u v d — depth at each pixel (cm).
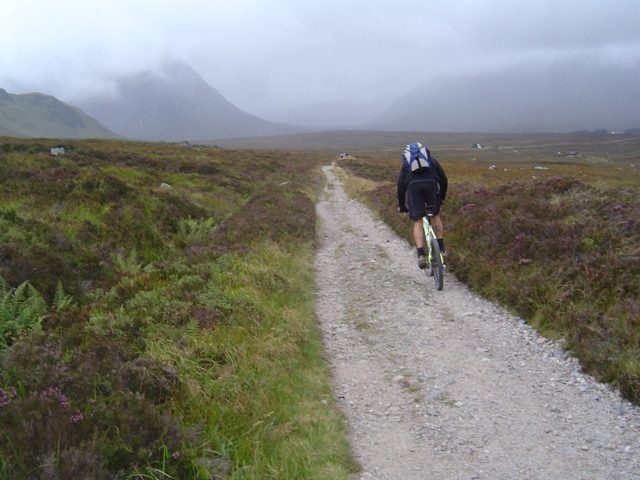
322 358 602
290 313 685
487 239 952
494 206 1141
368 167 5853
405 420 464
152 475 312
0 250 720
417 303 789
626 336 530
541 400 482
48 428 315
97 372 421
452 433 437
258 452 374
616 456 388
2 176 1256
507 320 684
